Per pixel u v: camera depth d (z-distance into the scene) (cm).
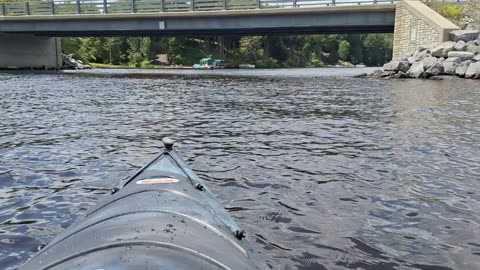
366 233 457
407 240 440
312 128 1077
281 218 494
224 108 1500
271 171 687
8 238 446
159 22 3919
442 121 1156
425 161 743
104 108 1507
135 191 311
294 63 12481
